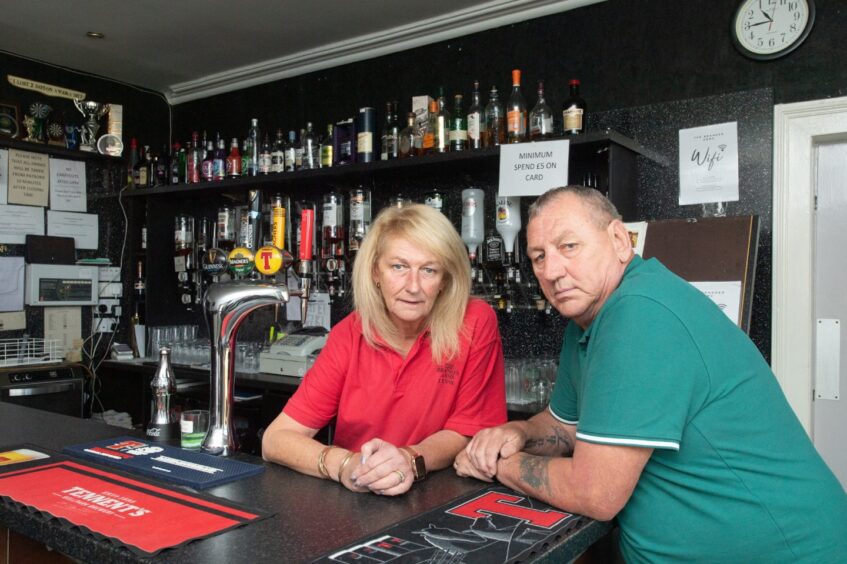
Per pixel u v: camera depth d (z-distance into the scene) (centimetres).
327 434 300
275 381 320
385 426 161
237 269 222
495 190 323
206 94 451
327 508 112
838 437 266
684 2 281
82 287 415
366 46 369
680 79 281
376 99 373
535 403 278
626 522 117
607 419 105
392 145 334
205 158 408
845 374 264
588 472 106
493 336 164
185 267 421
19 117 395
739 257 236
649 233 257
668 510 112
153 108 465
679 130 278
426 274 149
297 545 94
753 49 263
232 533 99
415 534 99
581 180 295
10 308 384
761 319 262
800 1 254
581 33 306
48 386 367
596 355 112
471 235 306
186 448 153
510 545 94
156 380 165
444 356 157
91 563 95
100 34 365
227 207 394
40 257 396
